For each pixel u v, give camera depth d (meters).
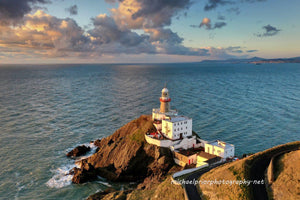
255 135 98.38
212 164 66.75
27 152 89.06
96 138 103.38
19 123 119.44
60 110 144.38
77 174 74.25
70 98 179.25
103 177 78.06
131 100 168.50
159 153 77.56
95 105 156.12
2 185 69.25
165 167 75.44
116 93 197.75
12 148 91.50
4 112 138.38
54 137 103.44
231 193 44.78
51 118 128.25
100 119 126.94
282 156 48.78
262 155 53.38
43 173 76.38
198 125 111.12
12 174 74.81
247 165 50.16
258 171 48.56
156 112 96.44
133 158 78.75
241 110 134.50
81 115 134.12
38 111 141.62
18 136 103.12
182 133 85.31
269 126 107.62
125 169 76.31
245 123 112.56
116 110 143.00
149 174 77.62
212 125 110.88
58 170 78.69
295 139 93.19
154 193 58.06
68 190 69.19
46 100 172.12
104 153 85.19
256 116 122.56
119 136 99.06
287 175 42.84
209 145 75.06
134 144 82.81
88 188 70.94
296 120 114.38
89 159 84.69
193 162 74.56
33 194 66.38
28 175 74.81
